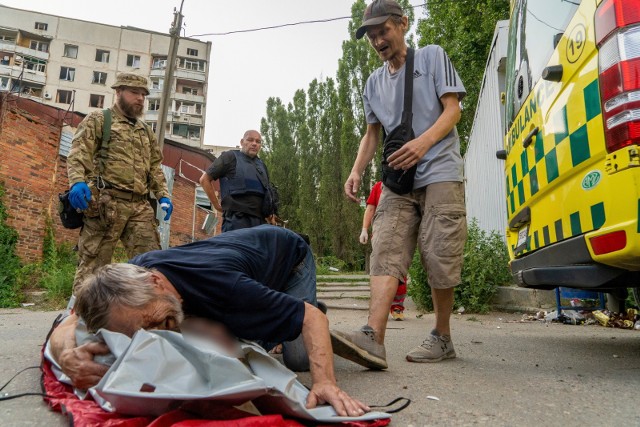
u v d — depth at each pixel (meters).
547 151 2.61
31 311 6.00
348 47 27.00
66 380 1.69
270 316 1.56
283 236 2.08
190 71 52.28
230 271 1.58
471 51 14.40
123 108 3.57
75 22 49.75
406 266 2.60
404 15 2.72
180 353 1.35
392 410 1.65
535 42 3.02
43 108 11.66
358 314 6.91
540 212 2.79
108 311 1.42
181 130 51.72
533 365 2.56
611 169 1.94
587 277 2.19
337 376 2.28
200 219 18.22
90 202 3.30
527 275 2.87
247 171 4.29
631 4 1.90
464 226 2.60
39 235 8.60
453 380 2.16
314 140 29.19
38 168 8.68
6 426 1.46
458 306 6.24
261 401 1.39
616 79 1.90
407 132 2.60
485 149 8.79
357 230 25.16
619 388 1.97
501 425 1.49
